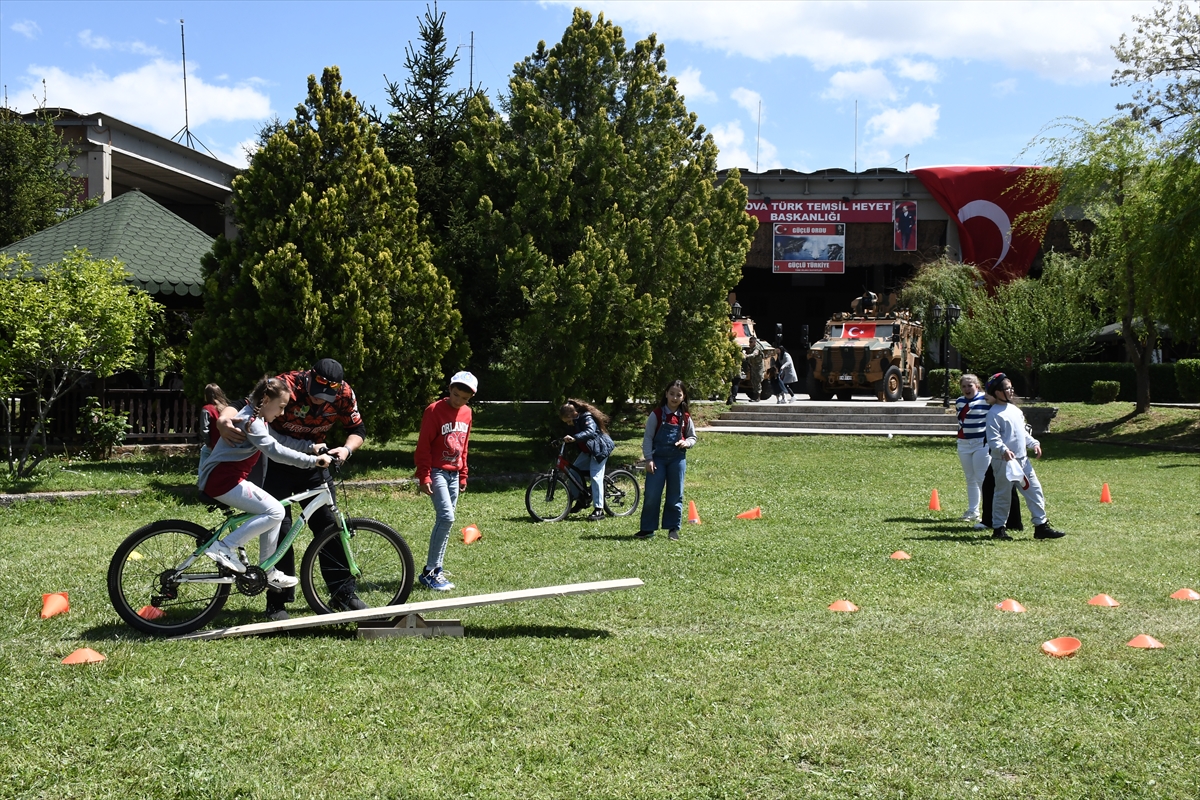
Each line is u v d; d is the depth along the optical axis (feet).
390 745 15.15
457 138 76.59
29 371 46.60
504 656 19.93
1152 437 82.38
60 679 18.01
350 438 23.43
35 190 99.35
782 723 16.10
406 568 23.61
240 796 13.43
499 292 63.46
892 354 105.09
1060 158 88.99
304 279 50.16
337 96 54.44
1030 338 120.78
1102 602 25.31
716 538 35.94
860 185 151.23
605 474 43.21
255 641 20.93
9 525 38.45
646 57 70.69
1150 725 16.21
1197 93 90.27
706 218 66.54
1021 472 35.63
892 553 32.58
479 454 63.98
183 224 65.21
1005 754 14.93
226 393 50.90
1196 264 75.56
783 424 90.74
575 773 14.16
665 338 63.57
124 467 51.70
